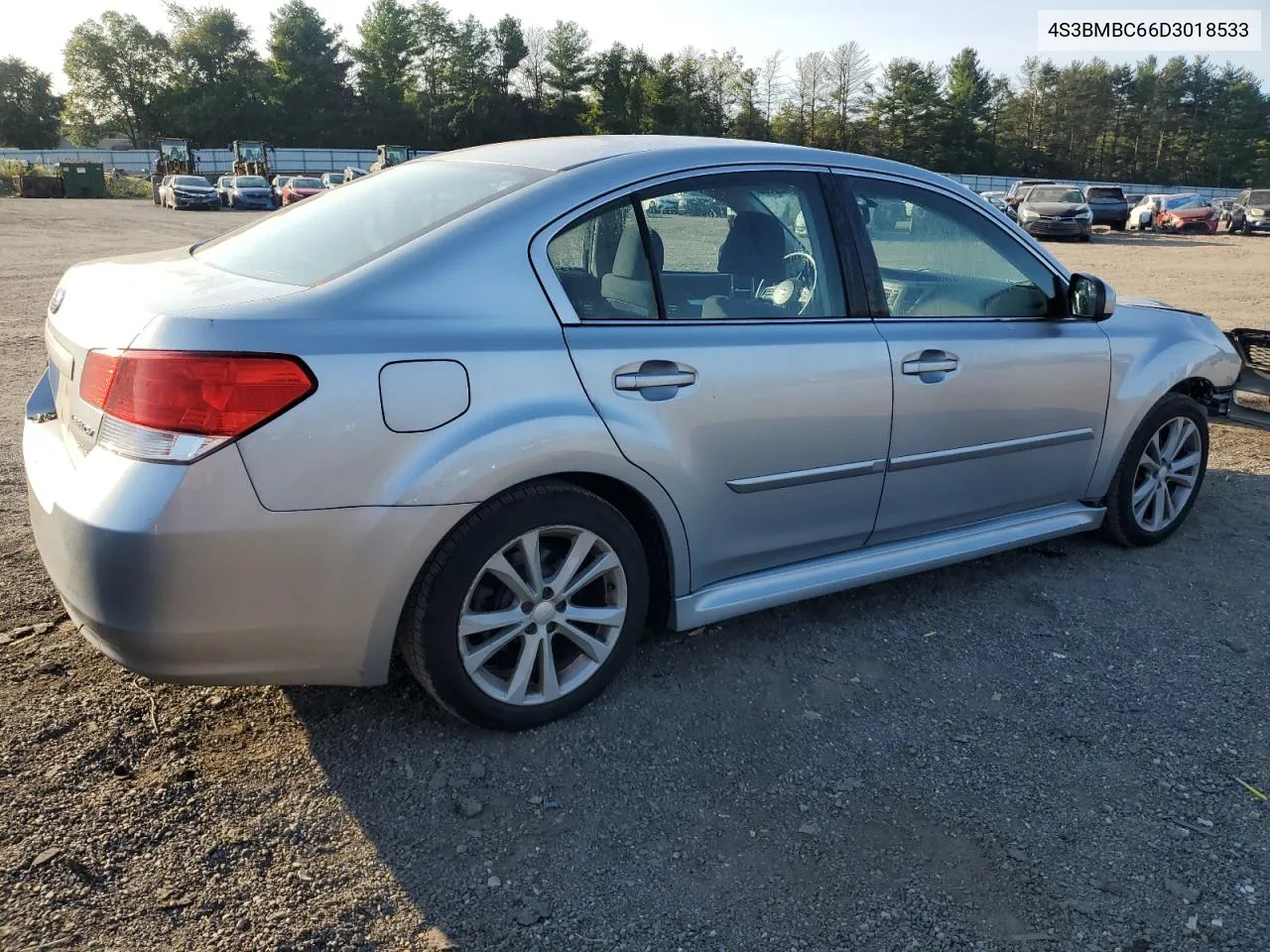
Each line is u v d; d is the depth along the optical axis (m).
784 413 3.06
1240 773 2.76
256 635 2.35
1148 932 2.17
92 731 2.71
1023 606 3.77
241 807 2.45
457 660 2.62
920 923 2.17
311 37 91.38
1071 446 3.93
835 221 3.31
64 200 47.25
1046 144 93.69
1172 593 3.93
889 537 3.54
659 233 2.94
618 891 2.25
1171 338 4.24
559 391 2.63
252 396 2.23
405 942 2.07
